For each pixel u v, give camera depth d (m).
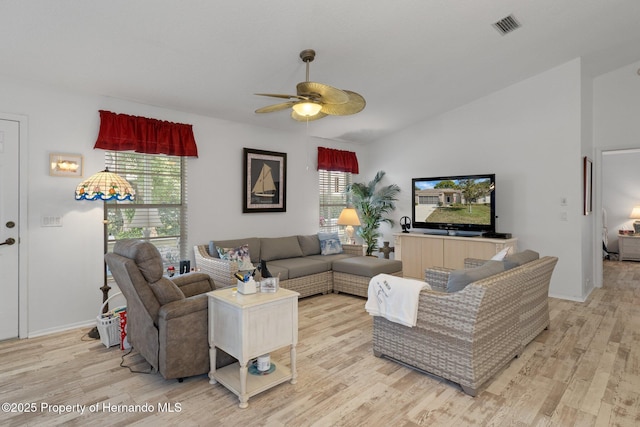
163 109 4.16
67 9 2.42
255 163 5.06
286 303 2.36
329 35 3.08
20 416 2.06
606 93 4.99
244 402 2.15
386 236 6.60
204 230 4.53
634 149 4.84
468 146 5.45
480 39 3.56
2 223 3.16
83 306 3.58
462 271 2.50
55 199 3.42
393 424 1.99
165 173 4.22
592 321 3.71
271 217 5.32
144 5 2.45
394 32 3.19
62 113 3.46
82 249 3.57
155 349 2.42
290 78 3.75
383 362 2.76
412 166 6.15
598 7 3.29
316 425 1.98
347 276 4.70
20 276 3.24
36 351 2.96
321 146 6.09
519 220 4.98
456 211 5.34
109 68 3.19
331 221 6.43
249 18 2.71
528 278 2.81
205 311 2.46
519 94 4.94
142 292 2.37
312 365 2.71
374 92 4.54
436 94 4.91
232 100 4.13
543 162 4.75
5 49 2.80
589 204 4.95
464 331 2.27
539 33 3.64
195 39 2.90
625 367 2.66
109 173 3.20
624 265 7.05
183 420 2.03
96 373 2.57
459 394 2.30
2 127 3.15
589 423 1.99
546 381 2.46
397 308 2.61
